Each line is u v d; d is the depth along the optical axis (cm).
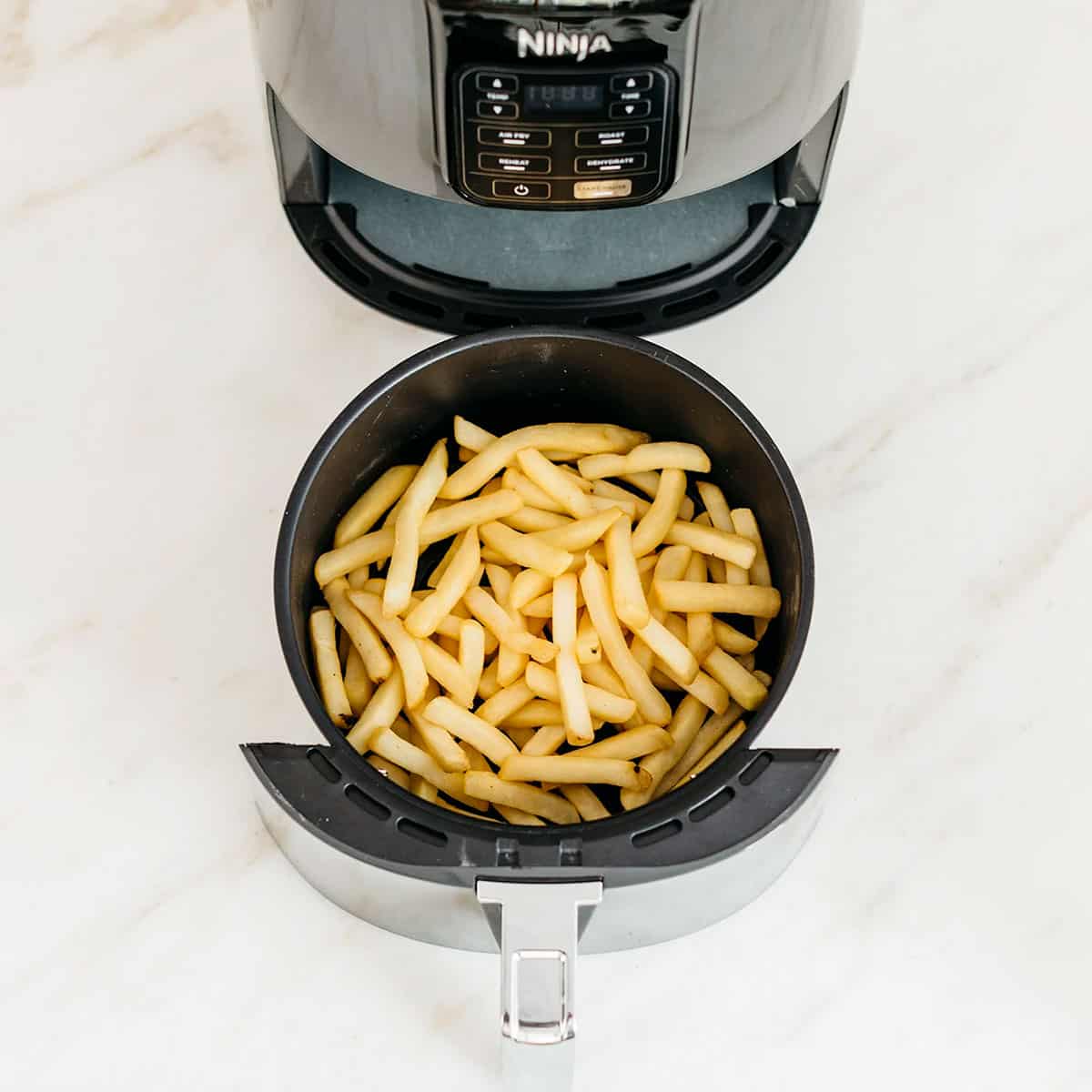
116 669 92
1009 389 99
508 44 70
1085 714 92
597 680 86
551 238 98
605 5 68
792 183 97
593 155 75
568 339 87
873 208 103
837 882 89
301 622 85
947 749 91
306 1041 86
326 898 88
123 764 91
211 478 97
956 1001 87
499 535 87
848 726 92
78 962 87
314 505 86
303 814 75
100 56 107
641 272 98
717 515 91
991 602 94
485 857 75
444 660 84
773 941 88
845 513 96
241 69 107
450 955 88
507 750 83
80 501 96
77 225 103
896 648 93
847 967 87
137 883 88
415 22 71
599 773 82
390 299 98
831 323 100
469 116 74
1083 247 103
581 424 92
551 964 77
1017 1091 85
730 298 98
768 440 85
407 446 93
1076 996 87
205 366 99
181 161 105
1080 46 108
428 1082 86
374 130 79
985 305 101
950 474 97
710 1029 86
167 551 95
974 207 104
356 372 99
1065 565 95
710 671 86
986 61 107
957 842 90
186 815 90
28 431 98
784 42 75
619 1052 86
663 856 75
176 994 87
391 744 84
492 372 90
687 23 69
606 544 86
